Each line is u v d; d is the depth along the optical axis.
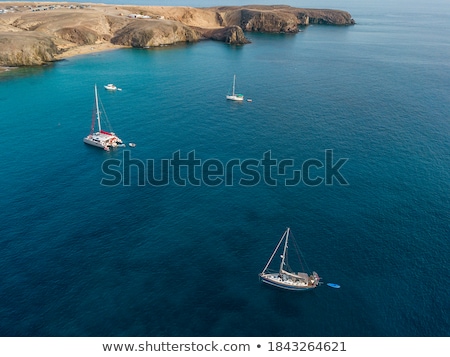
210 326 61.91
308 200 93.38
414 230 82.94
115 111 148.12
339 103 161.25
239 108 153.50
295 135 129.12
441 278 70.69
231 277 71.25
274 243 79.44
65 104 154.12
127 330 60.69
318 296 67.50
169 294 67.38
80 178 101.44
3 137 124.06
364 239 80.25
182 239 80.06
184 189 97.44
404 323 62.47
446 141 125.38
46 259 73.38
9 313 62.41
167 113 147.00
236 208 90.31
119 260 74.06
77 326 60.91
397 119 144.00
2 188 95.38
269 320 63.22
